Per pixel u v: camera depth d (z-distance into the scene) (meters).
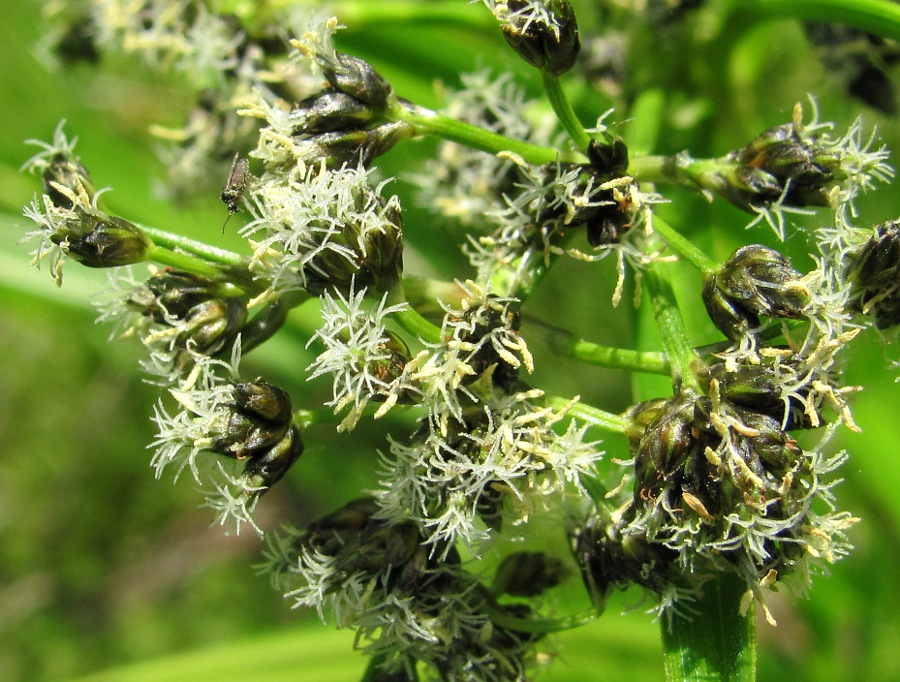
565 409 0.05
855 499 0.08
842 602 0.08
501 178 0.06
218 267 0.05
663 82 0.06
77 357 0.15
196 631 0.15
